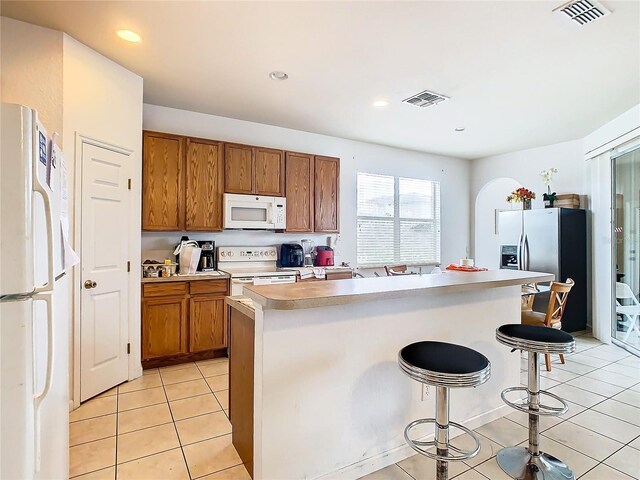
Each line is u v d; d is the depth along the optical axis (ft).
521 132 14.85
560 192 16.39
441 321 7.26
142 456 6.57
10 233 3.36
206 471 6.18
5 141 3.35
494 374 8.13
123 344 9.80
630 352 12.75
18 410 3.38
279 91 10.92
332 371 5.94
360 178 16.72
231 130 13.42
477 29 7.57
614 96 11.11
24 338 3.42
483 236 20.36
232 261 13.32
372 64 9.17
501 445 7.05
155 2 6.81
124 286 9.82
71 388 8.29
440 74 9.68
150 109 12.08
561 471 6.20
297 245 14.32
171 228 11.53
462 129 14.51
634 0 6.57
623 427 7.74
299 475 5.65
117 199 9.53
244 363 6.26
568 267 14.60
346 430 6.09
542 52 8.48
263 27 7.58
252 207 12.91
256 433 5.51
